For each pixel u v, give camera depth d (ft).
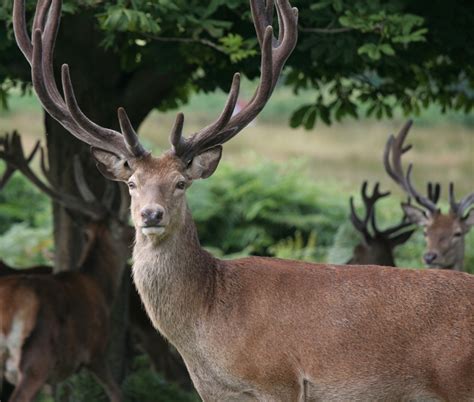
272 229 73.26
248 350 28.53
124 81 45.29
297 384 28.58
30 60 30.53
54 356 38.73
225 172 75.82
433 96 51.52
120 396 41.57
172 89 48.98
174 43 40.19
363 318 28.27
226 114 28.86
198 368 29.19
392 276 28.81
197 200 72.59
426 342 27.91
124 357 46.19
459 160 122.01
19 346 37.83
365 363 28.14
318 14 38.40
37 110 139.95
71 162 45.65
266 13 30.94
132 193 28.09
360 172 110.83
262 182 75.51
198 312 28.78
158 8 36.37
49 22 30.58
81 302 40.22
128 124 27.78
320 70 45.44
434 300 28.19
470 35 41.75
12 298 38.06
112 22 35.27
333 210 74.23
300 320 28.45
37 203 77.87
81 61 43.34
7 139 43.96
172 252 28.40
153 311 28.84
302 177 78.64
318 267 29.35
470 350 27.63
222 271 29.32
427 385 28.09
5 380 41.39
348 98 49.37
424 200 49.29
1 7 36.45
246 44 39.06
